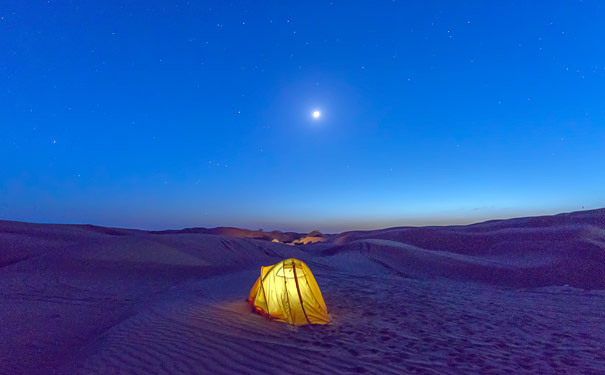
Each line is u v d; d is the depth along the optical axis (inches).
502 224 1194.6
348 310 311.3
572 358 200.4
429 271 653.3
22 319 268.2
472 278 595.5
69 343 222.4
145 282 449.7
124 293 385.4
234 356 186.7
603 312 323.9
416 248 843.4
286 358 185.8
